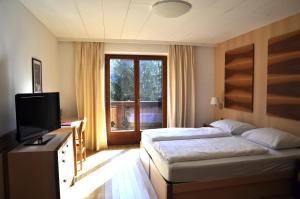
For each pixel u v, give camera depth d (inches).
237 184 94.7
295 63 115.5
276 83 128.9
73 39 174.7
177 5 99.8
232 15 121.2
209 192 92.6
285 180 101.4
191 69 197.8
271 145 110.7
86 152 174.9
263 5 106.5
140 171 136.9
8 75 89.2
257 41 146.6
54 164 80.6
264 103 140.8
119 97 198.5
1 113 83.0
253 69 150.4
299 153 104.7
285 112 122.5
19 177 79.2
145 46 189.3
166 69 203.5
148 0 100.0
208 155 98.0
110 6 107.4
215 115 205.3
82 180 123.7
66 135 104.7
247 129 143.8
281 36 124.7
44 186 80.7
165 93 204.8
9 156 78.0
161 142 121.3
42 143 88.9
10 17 90.9
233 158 98.8
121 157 163.2
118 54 194.4
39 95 93.3
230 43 179.2
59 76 178.4
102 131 185.5
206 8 110.4
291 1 101.7
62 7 108.6
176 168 88.8
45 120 97.8
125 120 201.5
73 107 182.7
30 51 114.0
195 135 135.9
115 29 150.6
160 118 208.1
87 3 103.5
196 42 193.5
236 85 169.8
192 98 199.5
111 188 114.3
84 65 178.4
